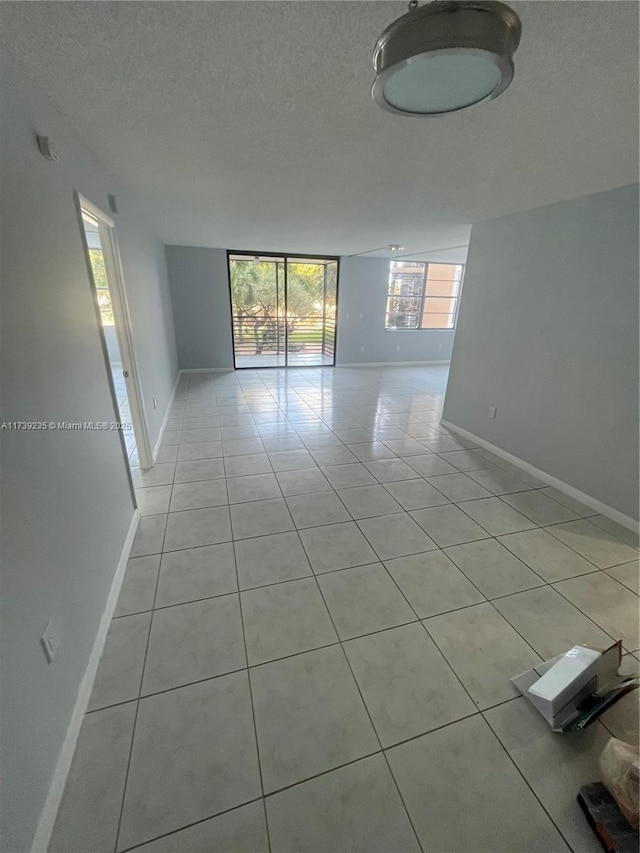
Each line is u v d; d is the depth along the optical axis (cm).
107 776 117
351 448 372
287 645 162
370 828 108
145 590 190
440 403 531
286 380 648
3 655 93
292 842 105
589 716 132
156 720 132
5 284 109
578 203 263
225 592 189
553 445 301
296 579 199
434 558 218
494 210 310
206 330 670
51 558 123
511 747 128
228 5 98
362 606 183
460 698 143
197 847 103
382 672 152
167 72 128
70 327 158
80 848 102
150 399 348
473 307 377
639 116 149
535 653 161
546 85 130
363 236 458
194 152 200
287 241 516
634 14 96
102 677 147
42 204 139
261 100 147
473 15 69
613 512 257
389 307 773
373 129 170
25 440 113
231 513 257
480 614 180
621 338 245
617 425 252
